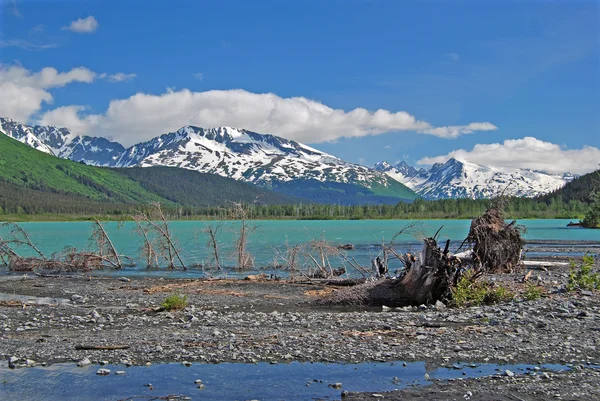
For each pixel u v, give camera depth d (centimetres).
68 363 1427
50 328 1922
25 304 2539
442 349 1500
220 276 3919
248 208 4681
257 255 5625
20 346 1608
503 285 2641
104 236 4778
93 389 1227
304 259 5000
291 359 1438
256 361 1425
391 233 10488
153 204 4728
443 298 2412
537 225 14188
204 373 1333
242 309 2391
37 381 1282
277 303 2550
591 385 1184
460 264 2453
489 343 1545
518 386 1188
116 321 2052
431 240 2455
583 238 8344
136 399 1166
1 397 1180
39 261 4559
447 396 1140
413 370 1324
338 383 1235
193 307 2395
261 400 1148
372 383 1236
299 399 1149
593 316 1891
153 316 2169
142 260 5322
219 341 1638
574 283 2534
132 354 1502
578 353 1432
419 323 1862
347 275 3725
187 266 4769
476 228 3644
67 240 8731
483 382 1220
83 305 2544
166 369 1367
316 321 1953
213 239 4609
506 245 3622
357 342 1595
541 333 1658
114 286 3356
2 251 4778
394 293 2508
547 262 4138
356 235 9712
